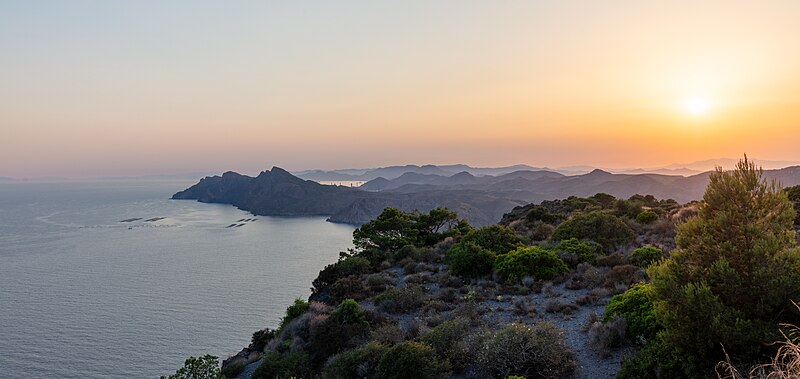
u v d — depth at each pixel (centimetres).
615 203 3712
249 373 1811
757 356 805
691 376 846
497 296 1862
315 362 1559
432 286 2214
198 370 1467
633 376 941
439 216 4188
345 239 16350
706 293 863
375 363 1266
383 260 3195
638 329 1150
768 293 849
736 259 920
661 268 991
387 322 1694
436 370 1116
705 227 985
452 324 1382
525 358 1073
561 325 1413
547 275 1992
